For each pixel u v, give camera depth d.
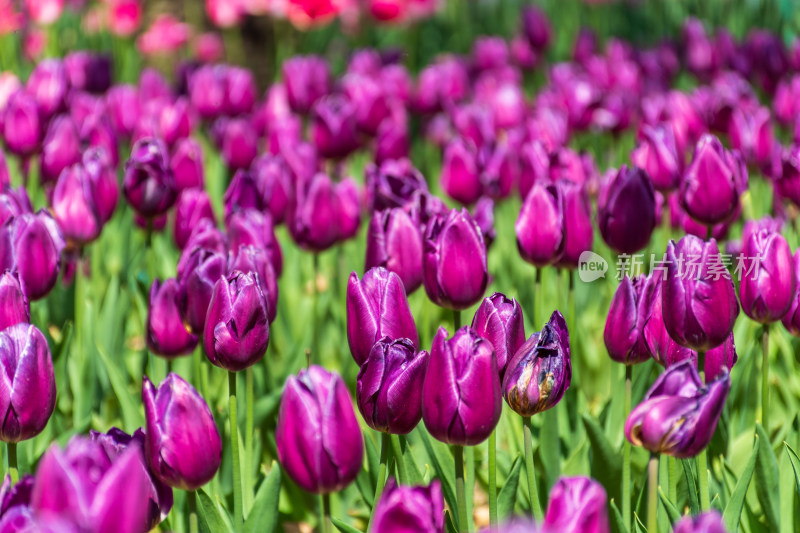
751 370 3.59
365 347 2.59
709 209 3.58
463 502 2.43
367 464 3.18
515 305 2.47
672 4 11.47
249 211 3.69
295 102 6.75
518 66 9.41
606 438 3.02
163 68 10.20
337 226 4.10
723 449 3.37
